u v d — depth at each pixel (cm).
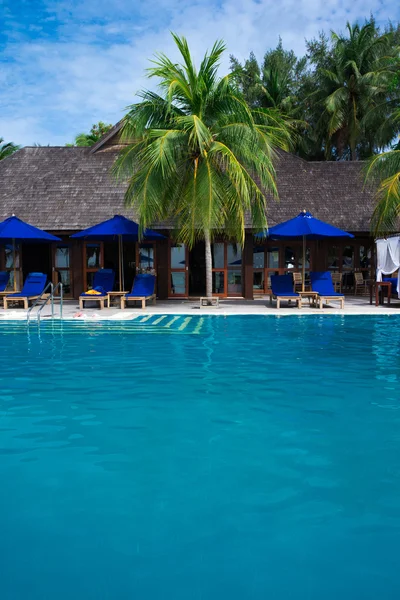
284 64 4156
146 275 1662
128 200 1591
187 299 2030
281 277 1656
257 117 1744
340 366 748
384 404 553
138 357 820
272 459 405
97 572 262
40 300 1900
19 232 1592
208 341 977
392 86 3019
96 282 1717
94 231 1606
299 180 2150
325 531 300
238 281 2092
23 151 2239
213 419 504
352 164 2225
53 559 273
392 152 1650
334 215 2019
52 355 838
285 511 323
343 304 1602
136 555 276
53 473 380
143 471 382
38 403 561
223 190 1509
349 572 262
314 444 436
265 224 1611
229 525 306
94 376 688
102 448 429
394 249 1559
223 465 394
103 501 336
